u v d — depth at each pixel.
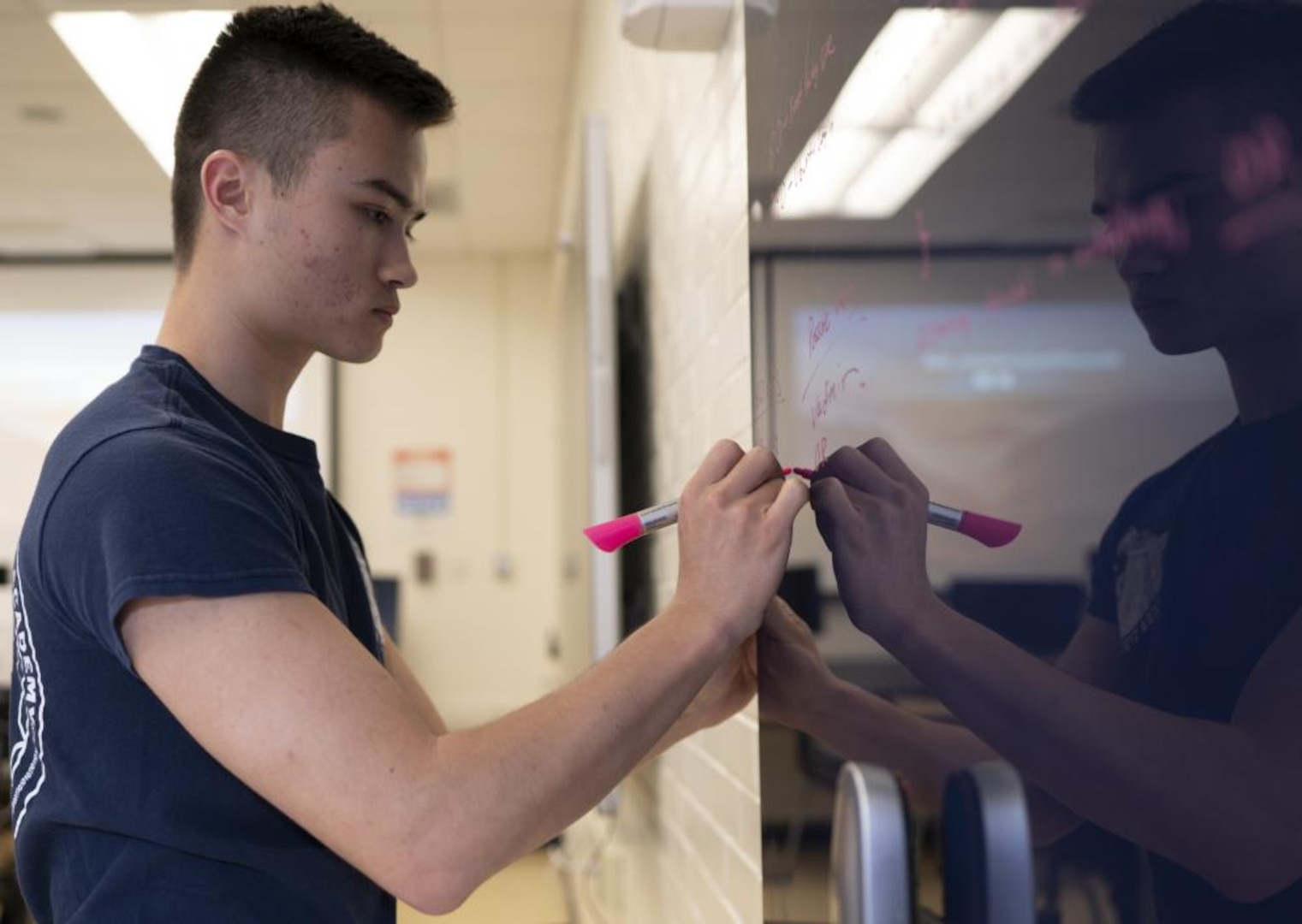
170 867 0.81
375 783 0.70
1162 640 0.32
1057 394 0.37
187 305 0.97
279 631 0.73
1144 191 0.32
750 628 0.78
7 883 3.25
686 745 1.77
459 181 5.38
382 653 1.12
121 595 0.72
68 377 6.32
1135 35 0.32
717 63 1.41
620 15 1.36
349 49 0.93
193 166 0.96
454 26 3.84
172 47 3.87
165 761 0.81
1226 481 0.29
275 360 0.99
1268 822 0.29
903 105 0.51
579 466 2.53
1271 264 0.28
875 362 0.56
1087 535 0.36
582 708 0.75
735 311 1.30
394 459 6.45
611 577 2.16
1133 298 0.33
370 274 0.96
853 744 0.62
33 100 4.29
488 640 6.40
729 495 0.81
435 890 0.71
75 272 6.37
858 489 0.60
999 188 0.40
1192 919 0.32
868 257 0.57
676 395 1.82
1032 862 0.40
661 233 1.97
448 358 6.53
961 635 0.46
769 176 0.89
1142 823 0.34
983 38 0.42
